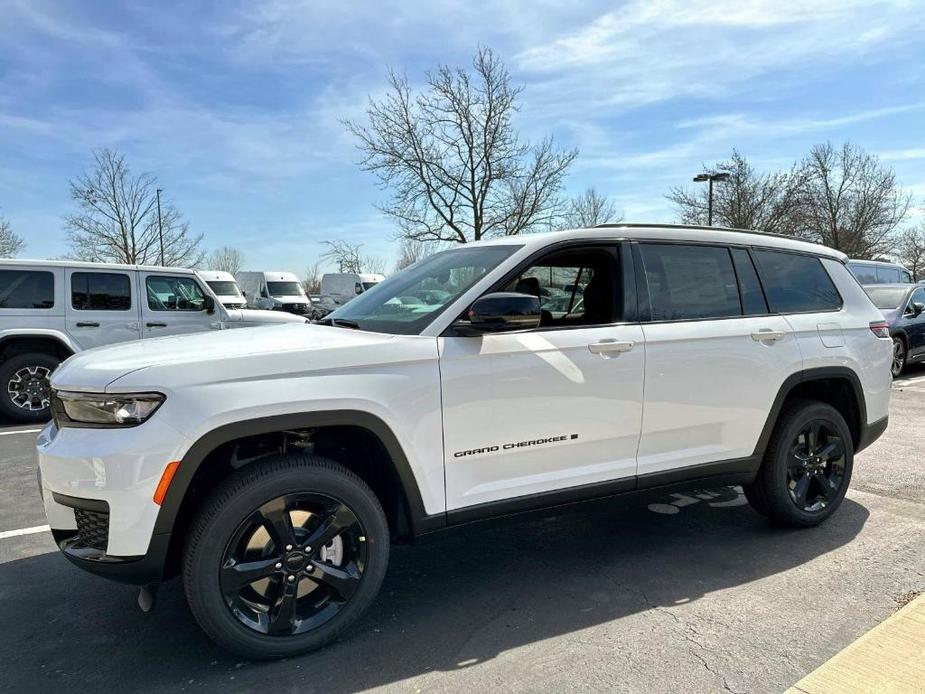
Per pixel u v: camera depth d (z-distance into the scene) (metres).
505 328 2.98
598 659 2.75
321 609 2.84
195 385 2.54
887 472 5.47
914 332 11.40
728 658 2.74
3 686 2.58
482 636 2.95
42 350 8.14
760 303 4.01
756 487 4.14
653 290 3.61
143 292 8.69
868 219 36.97
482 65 23.05
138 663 2.75
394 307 3.44
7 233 35.97
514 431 3.13
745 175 32.28
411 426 2.88
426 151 23.89
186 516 2.73
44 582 3.53
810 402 4.14
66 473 2.50
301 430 2.89
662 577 3.55
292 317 10.02
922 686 2.46
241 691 2.54
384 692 2.53
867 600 3.24
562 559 3.82
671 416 3.57
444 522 3.02
